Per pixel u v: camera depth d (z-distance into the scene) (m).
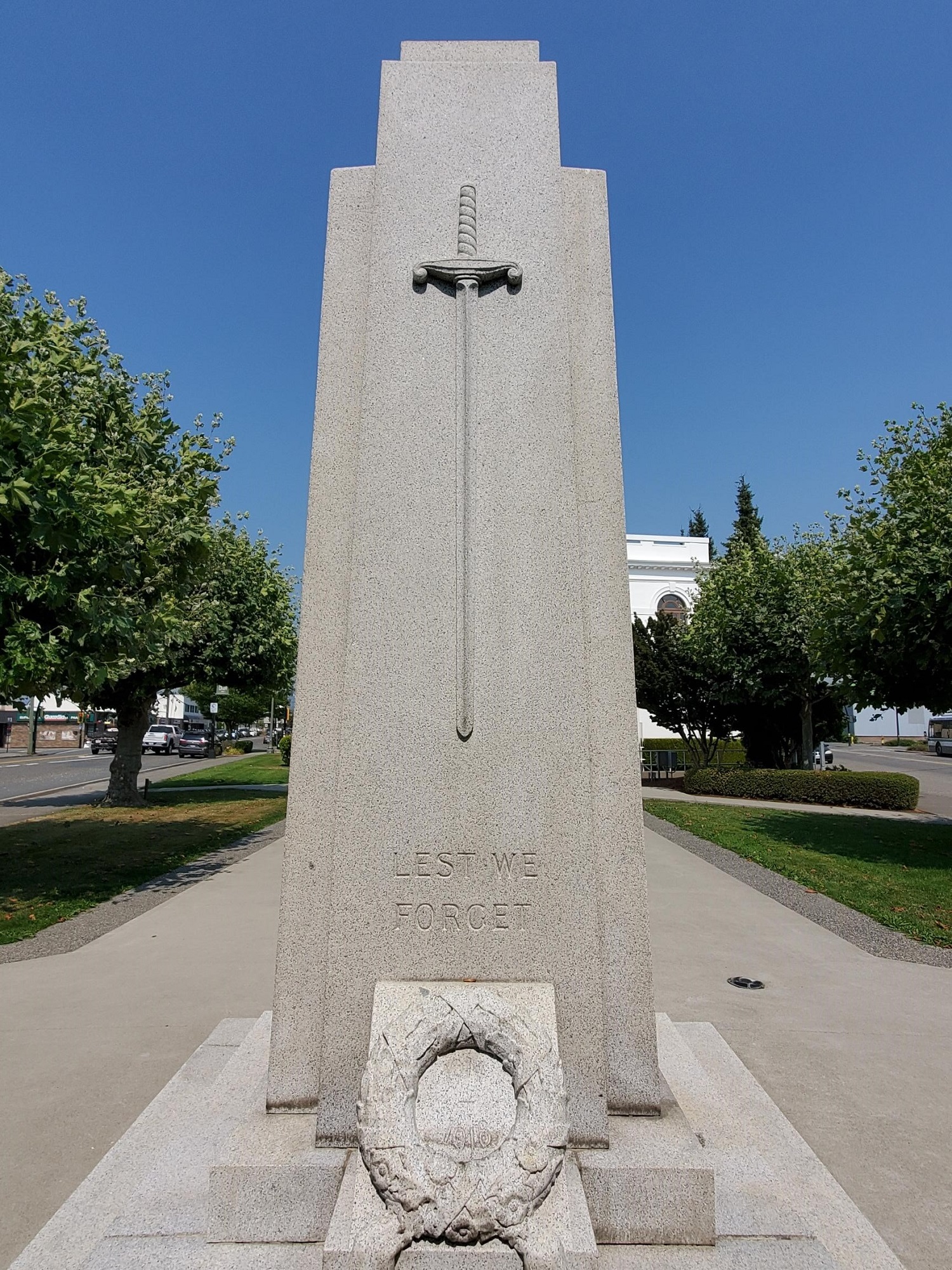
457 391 3.32
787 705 23.94
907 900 9.17
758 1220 2.74
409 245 3.47
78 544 8.06
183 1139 3.18
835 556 19.16
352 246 3.63
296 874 3.19
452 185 3.53
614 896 3.19
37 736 60.53
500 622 3.19
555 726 3.12
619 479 3.49
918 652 11.66
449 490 3.28
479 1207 2.38
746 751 27.31
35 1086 4.19
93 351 10.95
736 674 22.47
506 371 3.37
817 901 9.23
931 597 10.98
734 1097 3.75
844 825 16.06
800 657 21.66
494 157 3.55
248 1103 3.26
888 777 20.19
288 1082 3.06
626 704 3.32
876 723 68.94
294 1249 2.59
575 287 3.62
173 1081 3.78
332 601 3.38
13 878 10.22
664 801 20.94
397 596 3.20
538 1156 2.47
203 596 17.30
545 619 3.19
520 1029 2.71
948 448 12.45
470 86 3.62
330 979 2.97
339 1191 2.61
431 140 3.56
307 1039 3.08
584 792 3.07
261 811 18.41
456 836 3.04
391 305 3.42
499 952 2.98
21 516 7.67
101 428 10.81
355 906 3.00
